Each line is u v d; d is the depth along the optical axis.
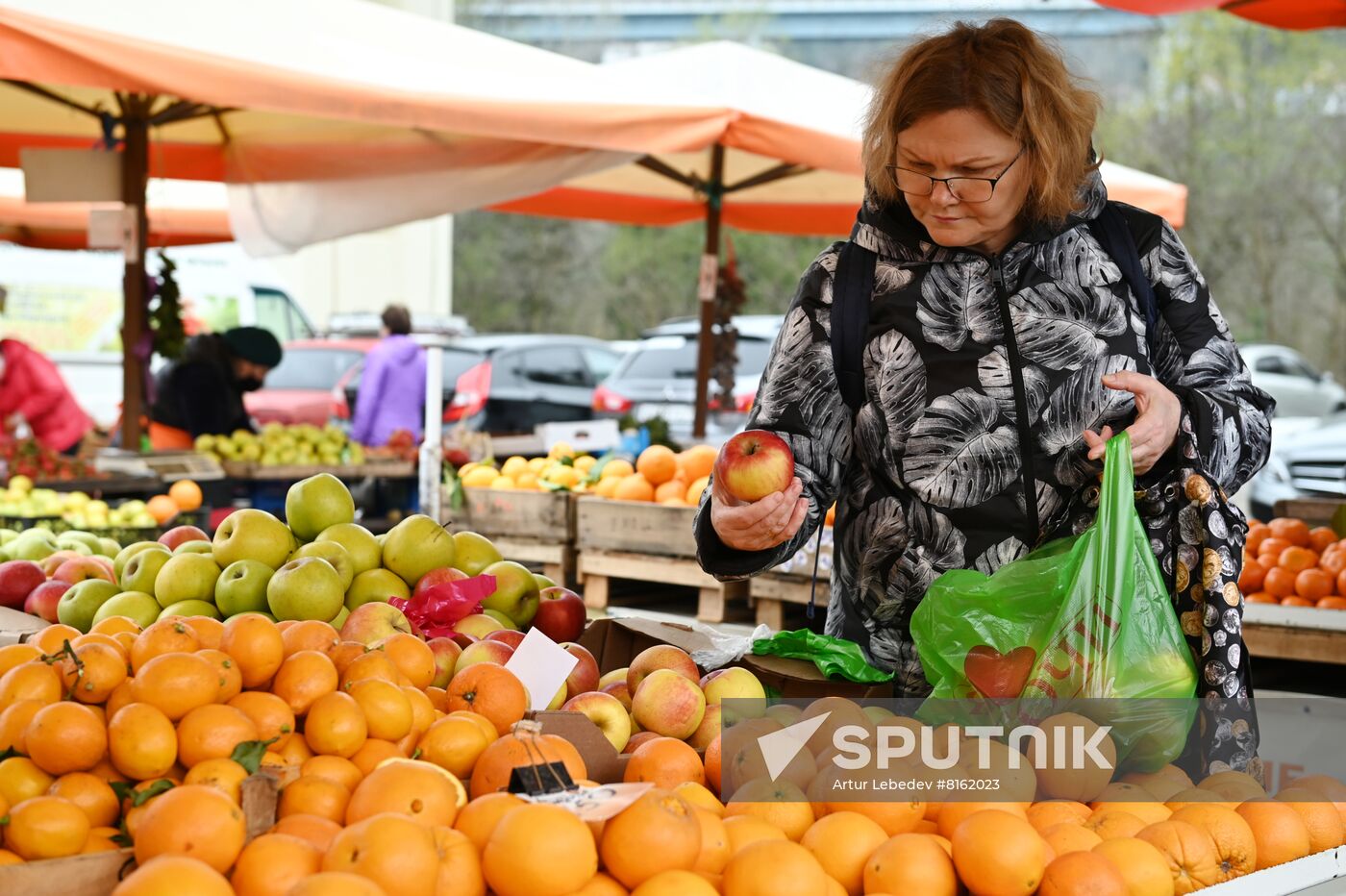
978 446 2.21
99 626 2.16
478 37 6.38
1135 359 2.21
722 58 6.69
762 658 2.41
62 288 14.92
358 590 2.54
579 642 2.71
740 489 2.11
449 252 20.20
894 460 2.26
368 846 1.44
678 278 27.53
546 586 2.79
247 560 2.51
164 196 9.63
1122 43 28.56
